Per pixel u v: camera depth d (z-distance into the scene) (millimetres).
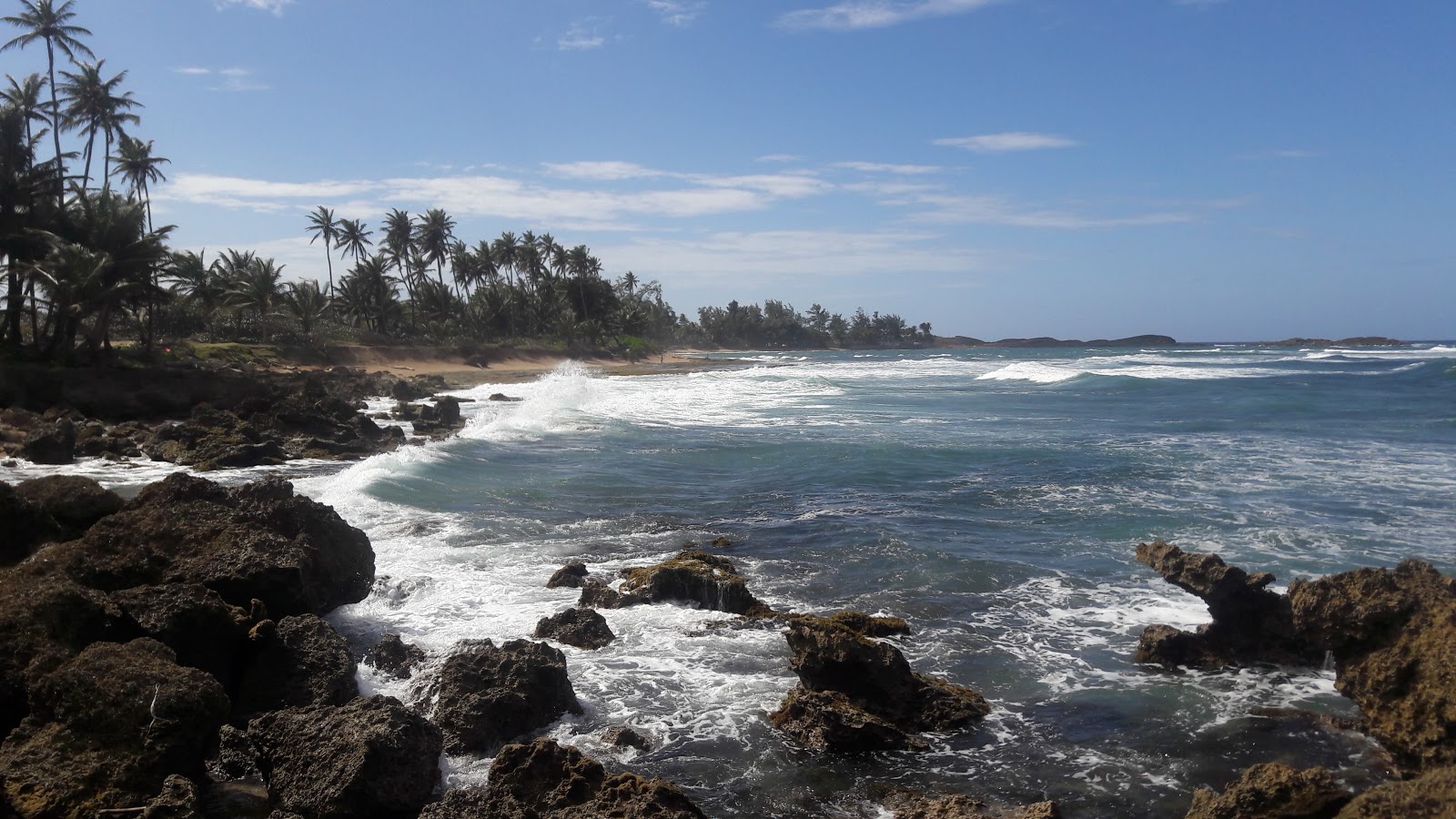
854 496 20797
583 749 8711
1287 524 16859
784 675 10508
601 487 21953
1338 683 8672
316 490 20547
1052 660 11008
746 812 7641
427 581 13820
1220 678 10375
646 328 164375
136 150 63125
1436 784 5914
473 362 86750
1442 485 20547
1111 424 34688
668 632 11898
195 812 7207
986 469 24156
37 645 8391
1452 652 7652
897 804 7742
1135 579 14102
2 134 42344
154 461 27594
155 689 8016
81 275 41688
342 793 7242
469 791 7273
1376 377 57938
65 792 7160
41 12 47750
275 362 66312
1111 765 8430
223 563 11031
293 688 9477
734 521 18328
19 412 33250
